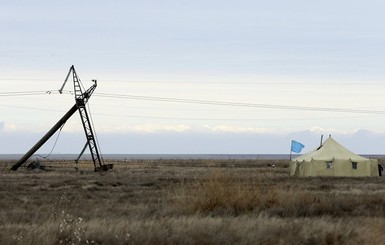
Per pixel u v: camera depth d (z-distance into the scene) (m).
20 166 147.00
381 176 104.69
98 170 132.62
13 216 40.06
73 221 32.44
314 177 99.56
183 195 44.03
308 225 30.17
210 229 28.78
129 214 40.88
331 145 108.38
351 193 58.56
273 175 107.62
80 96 133.25
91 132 134.25
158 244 26.22
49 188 75.06
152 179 94.06
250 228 29.05
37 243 26.34
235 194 41.56
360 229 28.45
